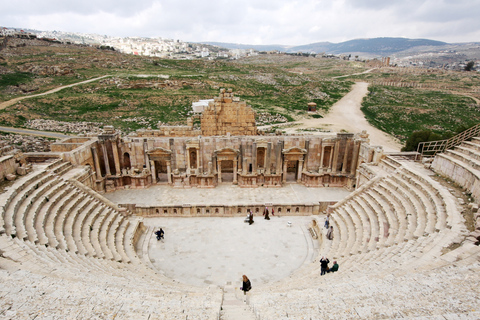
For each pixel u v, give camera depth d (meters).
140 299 11.30
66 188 25.39
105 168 35.56
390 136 78.44
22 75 108.50
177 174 36.72
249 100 105.19
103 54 152.62
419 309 9.45
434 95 131.00
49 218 20.75
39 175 25.38
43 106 81.94
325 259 18.45
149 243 25.94
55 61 129.12
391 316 9.23
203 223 29.42
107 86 103.56
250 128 38.75
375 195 25.86
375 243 19.92
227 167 42.09
